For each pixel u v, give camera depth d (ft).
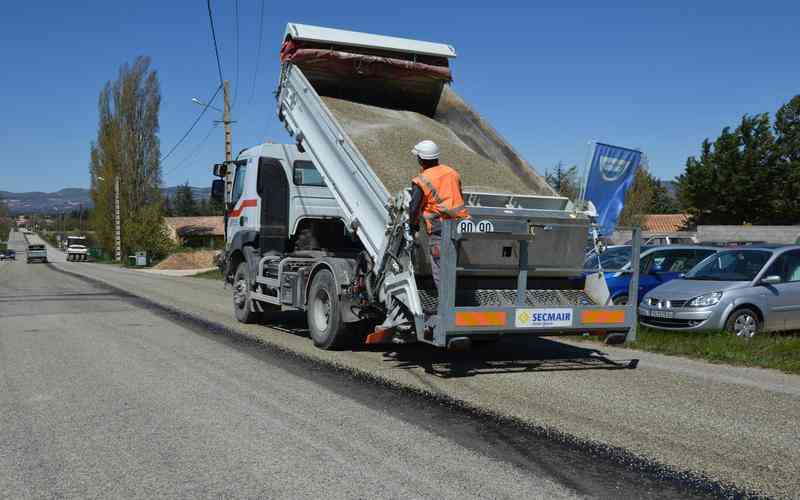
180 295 58.85
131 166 203.82
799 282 35.04
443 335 22.06
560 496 13.30
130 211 205.46
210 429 17.43
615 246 44.93
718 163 142.51
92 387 21.97
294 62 31.01
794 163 134.21
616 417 18.89
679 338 31.96
